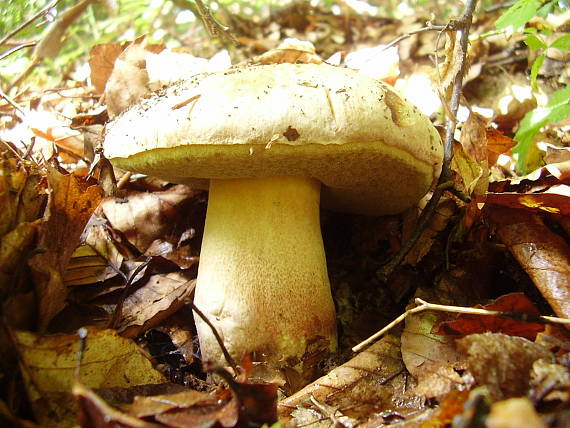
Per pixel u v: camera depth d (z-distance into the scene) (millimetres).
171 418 115
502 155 261
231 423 114
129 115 154
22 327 140
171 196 218
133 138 146
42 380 127
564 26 335
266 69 149
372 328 190
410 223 215
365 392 145
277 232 166
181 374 170
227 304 161
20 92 293
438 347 151
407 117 151
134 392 133
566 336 142
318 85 141
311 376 163
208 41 418
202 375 173
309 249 171
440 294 192
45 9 229
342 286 209
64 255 160
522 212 181
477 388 114
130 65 242
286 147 137
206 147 137
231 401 120
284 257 165
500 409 92
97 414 111
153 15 391
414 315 161
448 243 205
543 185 191
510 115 304
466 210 204
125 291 168
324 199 203
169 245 210
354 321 193
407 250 191
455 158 211
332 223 234
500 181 204
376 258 218
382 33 438
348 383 147
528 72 325
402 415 133
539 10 237
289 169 155
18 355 125
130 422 108
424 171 161
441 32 200
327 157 145
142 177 221
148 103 153
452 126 202
